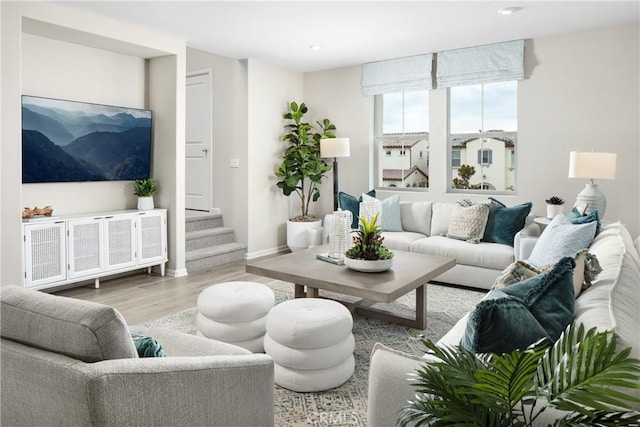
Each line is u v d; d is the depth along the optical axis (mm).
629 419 972
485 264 4465
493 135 5469
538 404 1230
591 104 4797
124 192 5180
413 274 3279
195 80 6602
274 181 6504
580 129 4871
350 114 6441
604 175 4172
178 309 4016
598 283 2061
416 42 5176
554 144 5020
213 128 6422
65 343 1271
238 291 3096
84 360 1265
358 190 6445
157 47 4805
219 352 1903
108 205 5031
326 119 6434
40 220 4012
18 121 3695
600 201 4324
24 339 1349
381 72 6070
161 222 5102
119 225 4672
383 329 3523
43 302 1361
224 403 1523
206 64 6441
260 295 3049
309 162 6301
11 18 3625
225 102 6262
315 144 6492
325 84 6637
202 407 1449
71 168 4543
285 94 6582
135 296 4395
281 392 2553
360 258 3359
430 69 5676
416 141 6078
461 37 4984
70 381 1195
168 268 5246
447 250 4672
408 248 4949
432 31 4754
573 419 1015
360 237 3424
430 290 4602
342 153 5906
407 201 6020
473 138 5617
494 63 5227
